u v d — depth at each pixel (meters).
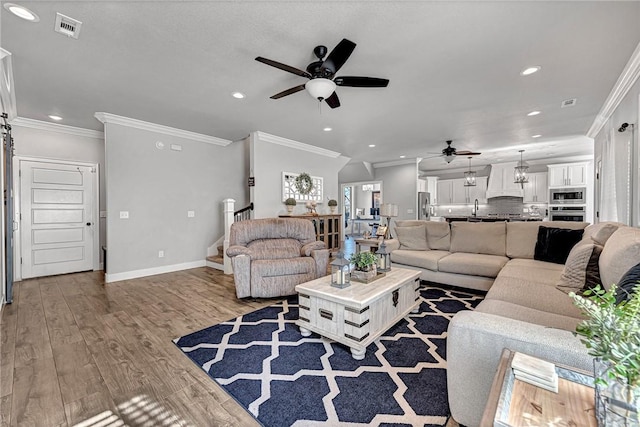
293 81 3.00
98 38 2.23
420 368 1.94
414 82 3.03
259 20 2.02
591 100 3.54
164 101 3.57
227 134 5.30
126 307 3.19
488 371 1.17
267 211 5.36
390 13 1.95
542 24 2.06
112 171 4.30
